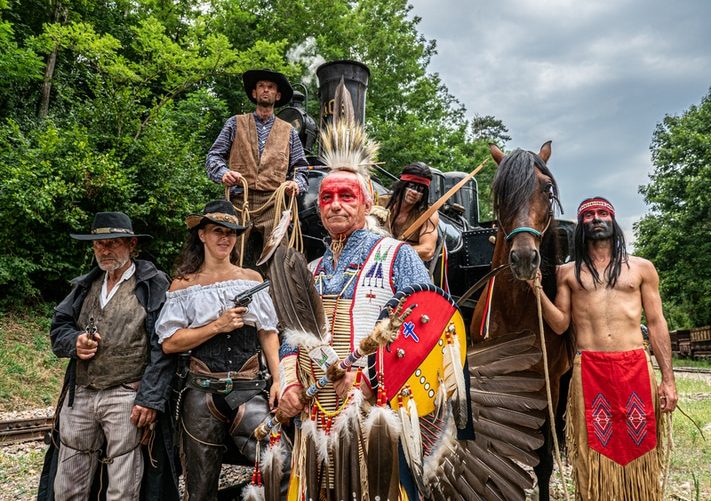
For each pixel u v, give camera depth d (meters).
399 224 4.65
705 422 8.05
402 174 4.64
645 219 30.78
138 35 16.44
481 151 29.34
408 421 2.20
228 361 3.26
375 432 2.18
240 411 3.21
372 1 23.66
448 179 8.48
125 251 3.54
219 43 15.93
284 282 2.35
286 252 2.39
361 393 2.26
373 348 2.12
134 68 15.90
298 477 2.47
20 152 13.08
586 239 3.48
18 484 5.04
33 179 12.22
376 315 2.42
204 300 3.28
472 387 2.59
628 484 3.23
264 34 21.16
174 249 14.36
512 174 3.48
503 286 3.72
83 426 3.39
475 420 2.55
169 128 15.15
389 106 23.61
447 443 2.41
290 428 2.97
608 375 3.31
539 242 3.44
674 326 34.12
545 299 3.51
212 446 3.25
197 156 15.17
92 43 14.74
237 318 3.21
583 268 3.48
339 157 2.62
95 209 13.39
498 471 2.52
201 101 17.58
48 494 3.45
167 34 20.08
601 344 3.37
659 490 3.26
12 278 12.10
